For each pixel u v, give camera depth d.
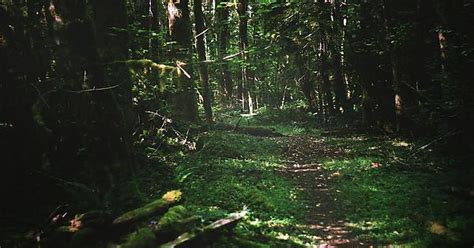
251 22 32.03
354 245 8.73
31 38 11.05
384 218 10.06
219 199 11.08
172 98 18.83
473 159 12.92
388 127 23.20
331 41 29.48
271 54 31.39
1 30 9.85
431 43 17.16
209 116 21.00
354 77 27.86
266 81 41.41
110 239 7.73
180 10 19.14
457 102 12.56
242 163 16.17
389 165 14.98
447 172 12.92
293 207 11.24
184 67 18.61
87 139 10.21
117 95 12.02
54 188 9.47
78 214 8.23
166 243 7.60
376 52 21.69
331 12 28.17
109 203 9.02
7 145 9.34
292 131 29.45
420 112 16.41
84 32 10.34
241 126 26.30
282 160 18.34
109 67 12.00
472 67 12.84
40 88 10.23
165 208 8.46
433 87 15.32
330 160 17.75
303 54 34.41
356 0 25.81
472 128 13.04
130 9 17.41
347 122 29.52
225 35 34.06
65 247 7.54
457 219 8.88
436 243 8.13
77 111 10.34
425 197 10.88
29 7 11.10
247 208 10.66
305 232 9.59
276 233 9.27
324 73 30.95
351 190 12.63
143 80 14.73
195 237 7.71
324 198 12.33
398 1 19.20
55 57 10.77
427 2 17.14
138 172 11.50
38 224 8.23
